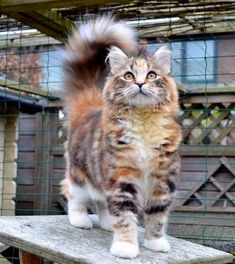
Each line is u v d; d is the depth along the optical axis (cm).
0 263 181
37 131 258
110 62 116
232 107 233
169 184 111
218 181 227
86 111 137
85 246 112
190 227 217
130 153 108
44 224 132
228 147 227
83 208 134
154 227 114
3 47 223
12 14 153
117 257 105
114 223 109
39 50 228
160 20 185
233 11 171
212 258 116
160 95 110
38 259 127
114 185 109
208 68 218
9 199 238
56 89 239
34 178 258
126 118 109
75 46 149
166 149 109
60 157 254
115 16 163
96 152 116
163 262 106
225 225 213
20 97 233
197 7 168
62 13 164
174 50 212
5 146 240
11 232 119
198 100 234
